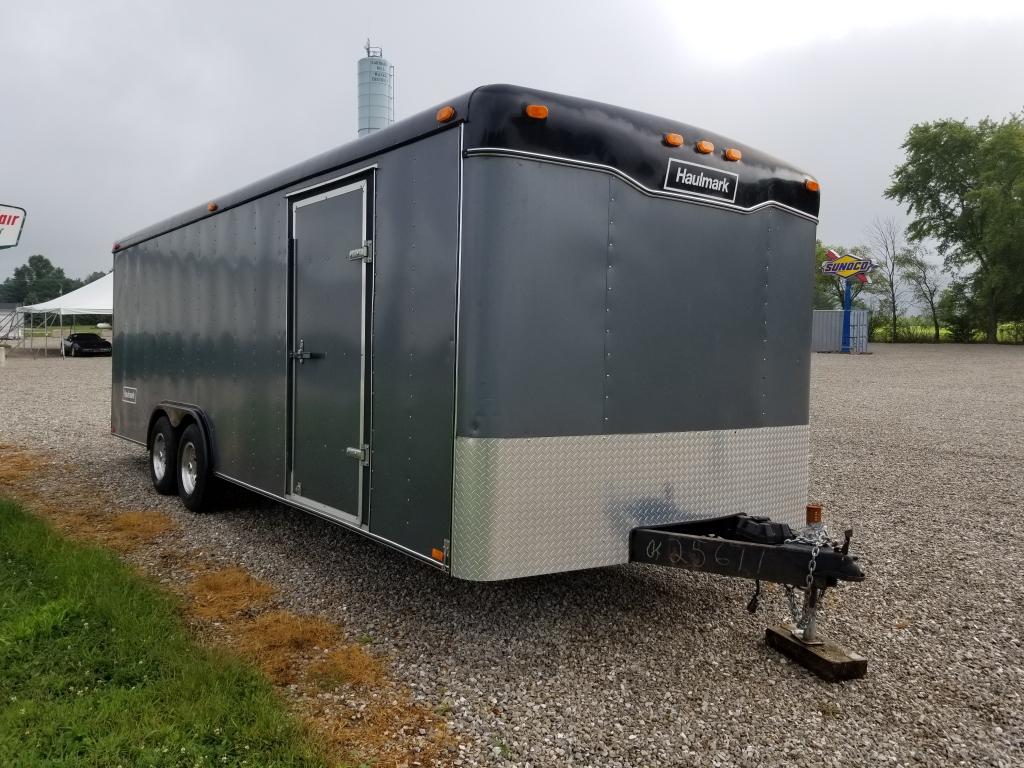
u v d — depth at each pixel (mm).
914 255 47594
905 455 9156
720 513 3914
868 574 4750
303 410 4453
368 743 2697
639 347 3547
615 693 3131
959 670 3412
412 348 3486
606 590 4383
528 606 4109
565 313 3301
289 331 4586
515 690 3141
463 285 3172
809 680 3289
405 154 3547
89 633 3441
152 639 3344
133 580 4109
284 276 4645
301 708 2938
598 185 3377
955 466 8445
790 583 3197
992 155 42406
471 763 2590
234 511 6148
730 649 3598
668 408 3668
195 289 5980
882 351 34594
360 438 3873
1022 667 3449
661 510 3666
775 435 4180
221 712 2736
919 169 46281
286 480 4641
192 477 6105
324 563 4797
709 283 3805
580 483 3383
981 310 43938
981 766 2643
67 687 2973
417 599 4184
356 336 3920
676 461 3707
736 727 2875
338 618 3896
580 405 3365
